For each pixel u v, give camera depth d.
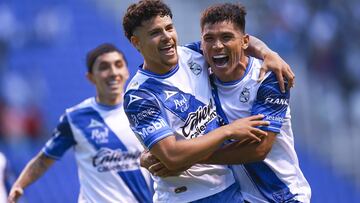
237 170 18.84
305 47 56.28
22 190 25.48
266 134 17.48
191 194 18.45
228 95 18.19
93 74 25.77
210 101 18.16
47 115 52.41
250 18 59.53
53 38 58.53
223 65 17.75
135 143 25.14
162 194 18.75
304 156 51.69
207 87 18.19
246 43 18.14
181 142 17.12
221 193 18.55
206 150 16.97
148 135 17.36
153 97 17.64
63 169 45.53
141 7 17.42
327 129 52.91
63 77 55.84
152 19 17.38
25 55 56.69
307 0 58.81
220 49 17.53
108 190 24.97
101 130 25.28
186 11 60.84
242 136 17.06
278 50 57.16
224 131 17.05
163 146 17.22
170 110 17.69
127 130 25.23
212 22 17.55
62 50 57.75
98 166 25.16
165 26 17.48
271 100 17.83
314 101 53.47
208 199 18.45
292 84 18.03
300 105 52.91
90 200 25.14
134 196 24.94
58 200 44.50
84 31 59.69
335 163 52.16
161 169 17.64
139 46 17.77
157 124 17.38
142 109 17.55
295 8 58.47
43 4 60.31
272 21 58.72
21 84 53.34
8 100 51.25
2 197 26.52
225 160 17.55
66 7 60.66
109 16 61.25
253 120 17.28
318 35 55.94
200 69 18.28
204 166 18.41
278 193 18.61
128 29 17.80
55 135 25.75
